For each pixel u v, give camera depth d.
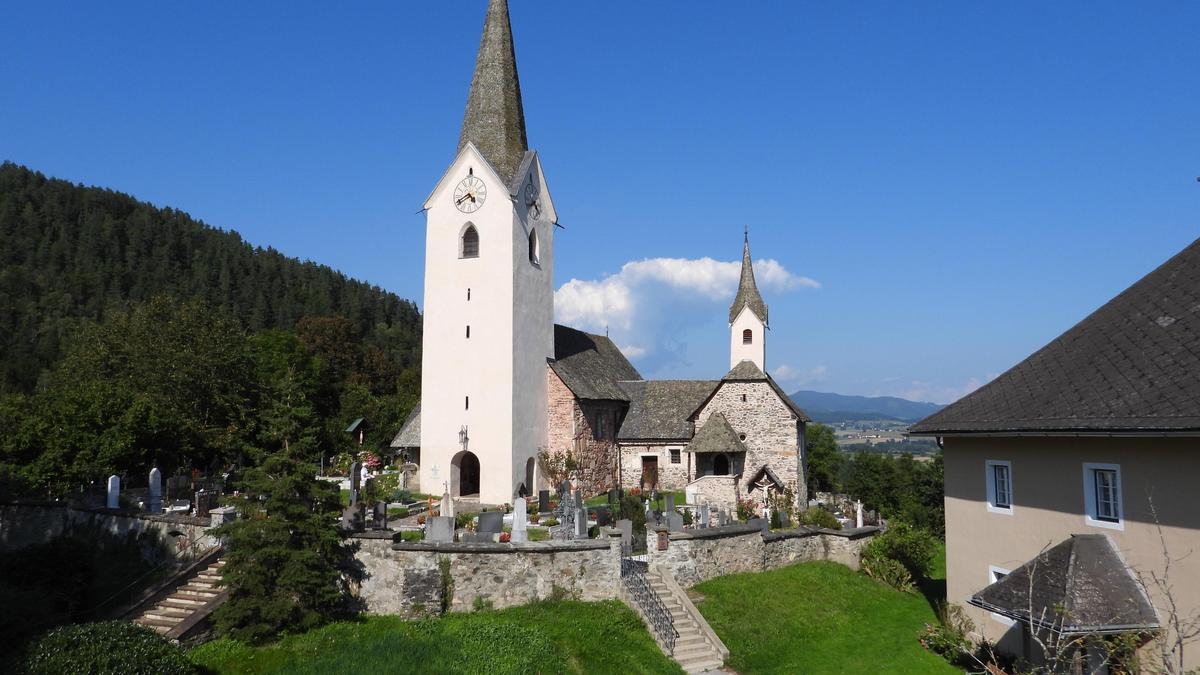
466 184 48.34
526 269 48.66
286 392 27.23
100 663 18.55
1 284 116.94
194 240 160.50
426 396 47.78
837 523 39.09
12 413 39.84
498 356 46.50
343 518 28.03
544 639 23.62
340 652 22.80
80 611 27.69
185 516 31.08
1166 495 18.12
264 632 23.70
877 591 33.22
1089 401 20.33
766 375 51.06
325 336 97.50
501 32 51.81
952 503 26.78
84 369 55.19
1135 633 17.77
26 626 24.70
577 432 50.00
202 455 50.34
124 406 42.19
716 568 31.02
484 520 28.80
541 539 31.45
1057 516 21.67
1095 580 18.72
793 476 49.78
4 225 134.12
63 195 150.62
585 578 27.03
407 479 48.72
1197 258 22.14
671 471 53.62
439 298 48.22
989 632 24.45
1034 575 19.88
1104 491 20.30
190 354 54.84
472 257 47.88
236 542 24.41
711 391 52.34
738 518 42.25
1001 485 24.53
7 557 30.42
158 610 25.52
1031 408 22.31
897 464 74.38
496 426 46.03
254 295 142.62
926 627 28.05
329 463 65.06
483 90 50.97
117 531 32.44
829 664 25.20
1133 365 20.31
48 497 36.81
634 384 58.38
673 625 25.50
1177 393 17.75
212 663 22.23
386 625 25.11
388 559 26.53
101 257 137.75
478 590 26.34
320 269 173.12
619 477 54.78
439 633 24.09
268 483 24.75
